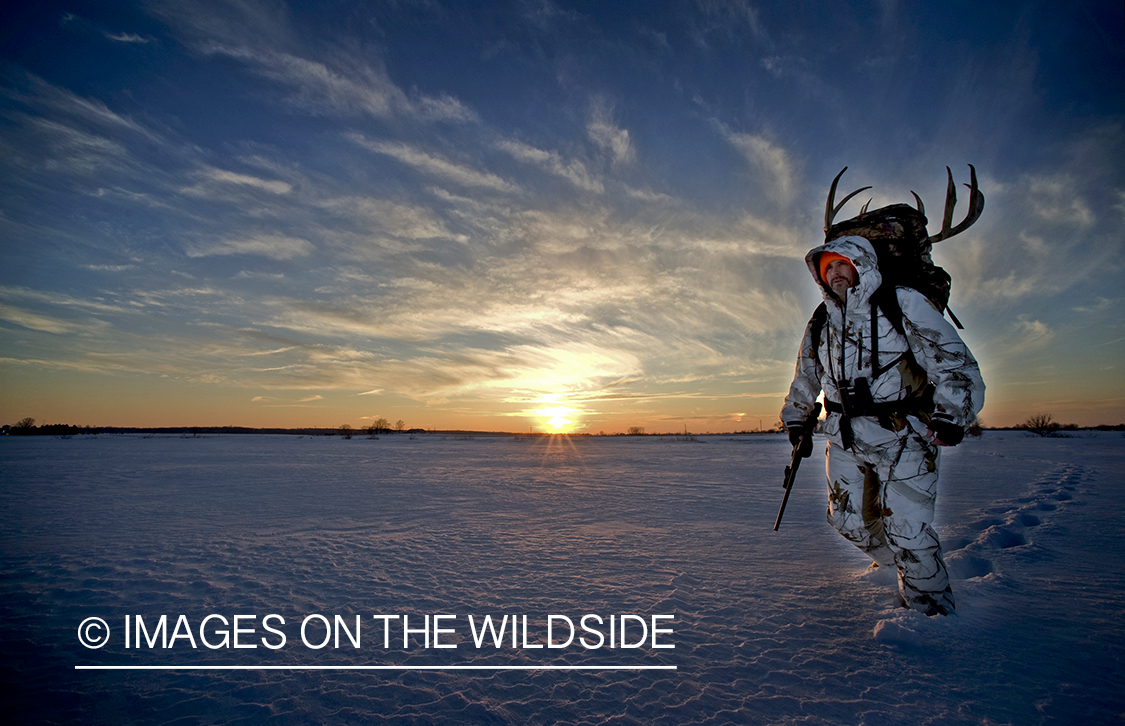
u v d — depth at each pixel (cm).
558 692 201
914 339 261
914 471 264
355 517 652
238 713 188
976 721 176
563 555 434
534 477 1275
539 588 337
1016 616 265
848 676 211
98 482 1111
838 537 501
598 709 188
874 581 340
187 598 322
